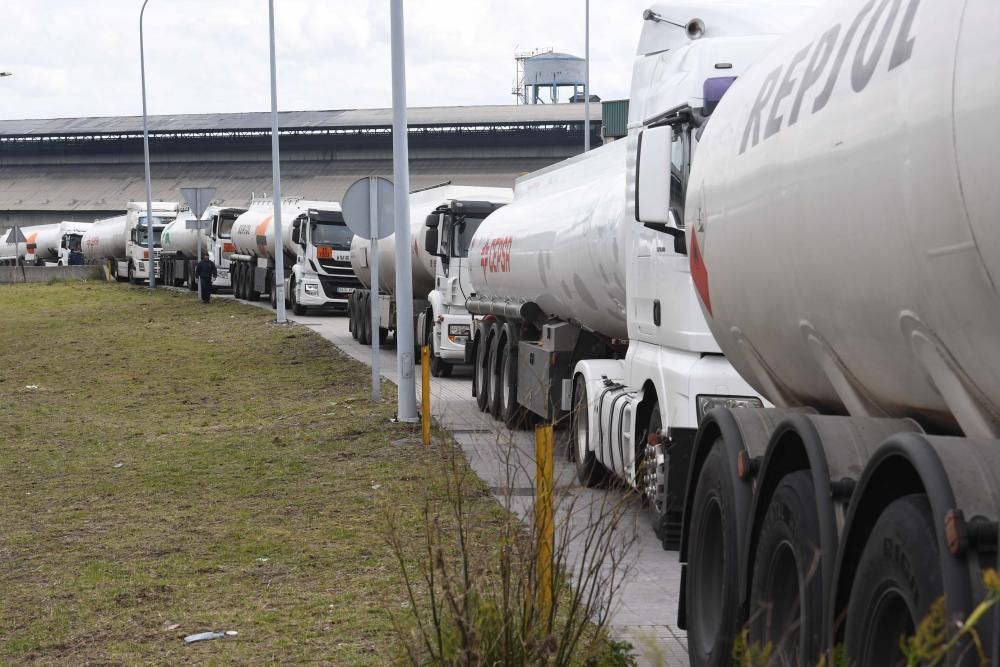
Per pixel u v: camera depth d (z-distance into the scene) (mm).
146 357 32188
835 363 6164
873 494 4832
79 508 13461
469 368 30000
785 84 6586
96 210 130000
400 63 18953
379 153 126938
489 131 121875
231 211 63562
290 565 10508
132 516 12914
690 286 10406
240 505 13375
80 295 60438
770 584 5973
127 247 74750
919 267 4777
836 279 5652
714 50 9938
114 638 8508
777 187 6348
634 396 12156
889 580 4570
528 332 18734
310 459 16219
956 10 4594
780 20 10453
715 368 10414
